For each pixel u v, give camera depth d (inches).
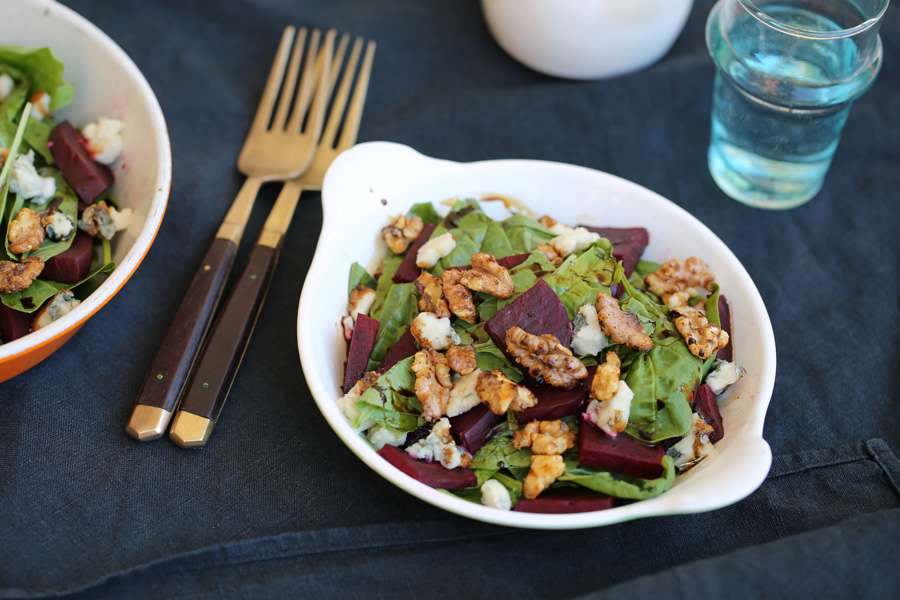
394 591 21.1
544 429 21.2
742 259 25.6
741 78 24.5
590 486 20.8
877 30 24.2
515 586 21.2
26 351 21.0
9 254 22.8
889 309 24.9
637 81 27.8
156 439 22.5
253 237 25.4
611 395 21.0
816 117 24.7
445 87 28.2
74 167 24.0
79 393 23.0
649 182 26.8
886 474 22.5
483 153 27.2
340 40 28.6
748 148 25.7
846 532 20.7
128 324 23.9
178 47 28.2
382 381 21.5
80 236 23.5
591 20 26.5
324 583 21.0
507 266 23.0
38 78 24.6
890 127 27.3
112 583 20.8
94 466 22.2
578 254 23.2
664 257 24.0
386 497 22.1
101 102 24.8
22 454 22.2
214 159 26.3
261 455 22.5
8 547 21.3
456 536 21.6
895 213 26.3
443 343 21.9
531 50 27.5
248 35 28.7
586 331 21.8
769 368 21.7
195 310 23.5
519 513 19.9
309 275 22.3
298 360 23.7
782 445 23.1
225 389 22.8
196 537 21.6
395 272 23.4
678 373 21.7
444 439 21.1
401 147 23.9
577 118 27.5
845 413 23.5
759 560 20.3
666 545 21.8
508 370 21.8
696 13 29.3
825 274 25.4
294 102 27.6
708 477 20.3
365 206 23.6
